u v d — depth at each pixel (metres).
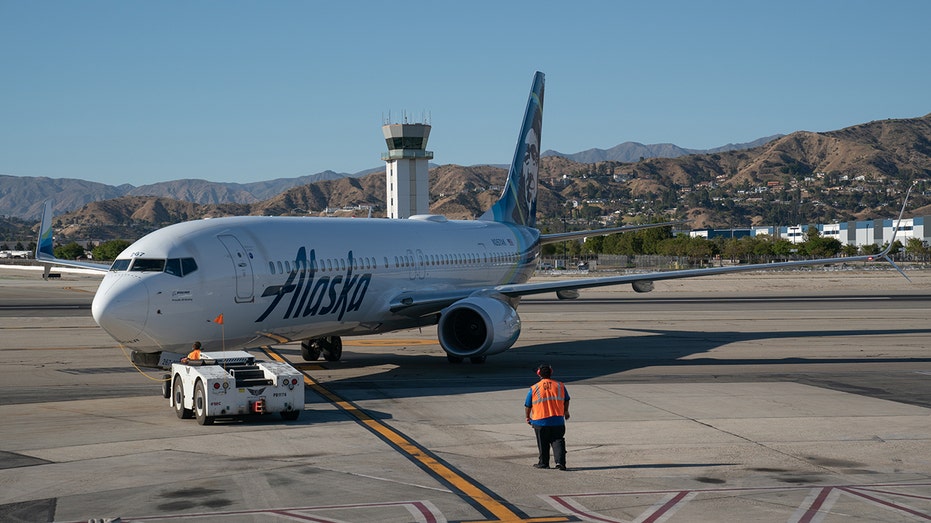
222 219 28.31
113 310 24.11
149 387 27.55
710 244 183.25
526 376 29.86
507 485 15.62
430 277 35.16
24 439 19.50
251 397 21.20
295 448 18.64
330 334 31.12
